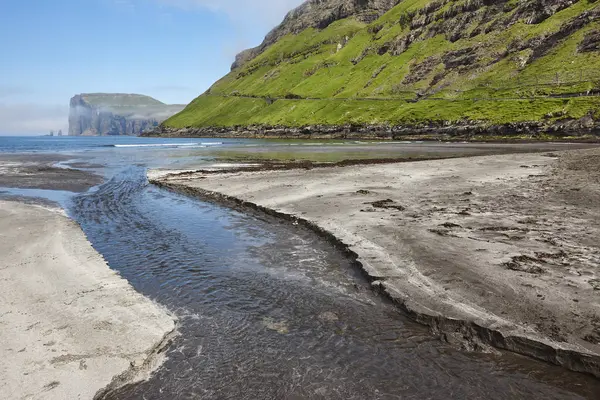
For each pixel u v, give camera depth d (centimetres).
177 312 944
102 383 640
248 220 1873
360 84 17750
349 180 2855
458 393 637
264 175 3266
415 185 2575
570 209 1764
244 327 867
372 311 933
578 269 1044
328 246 1434
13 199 2422
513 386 652
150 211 2116
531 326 776
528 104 9544
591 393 632
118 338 777
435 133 10650
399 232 1462
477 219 1630
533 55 11862
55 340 759
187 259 1340
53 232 1569
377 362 728
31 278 1088
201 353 759
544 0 12569
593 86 8894
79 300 951
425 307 888
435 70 14612
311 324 879
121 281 1087
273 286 1098
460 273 1053
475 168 3394
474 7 15200
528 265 1085
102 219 1938
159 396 630
